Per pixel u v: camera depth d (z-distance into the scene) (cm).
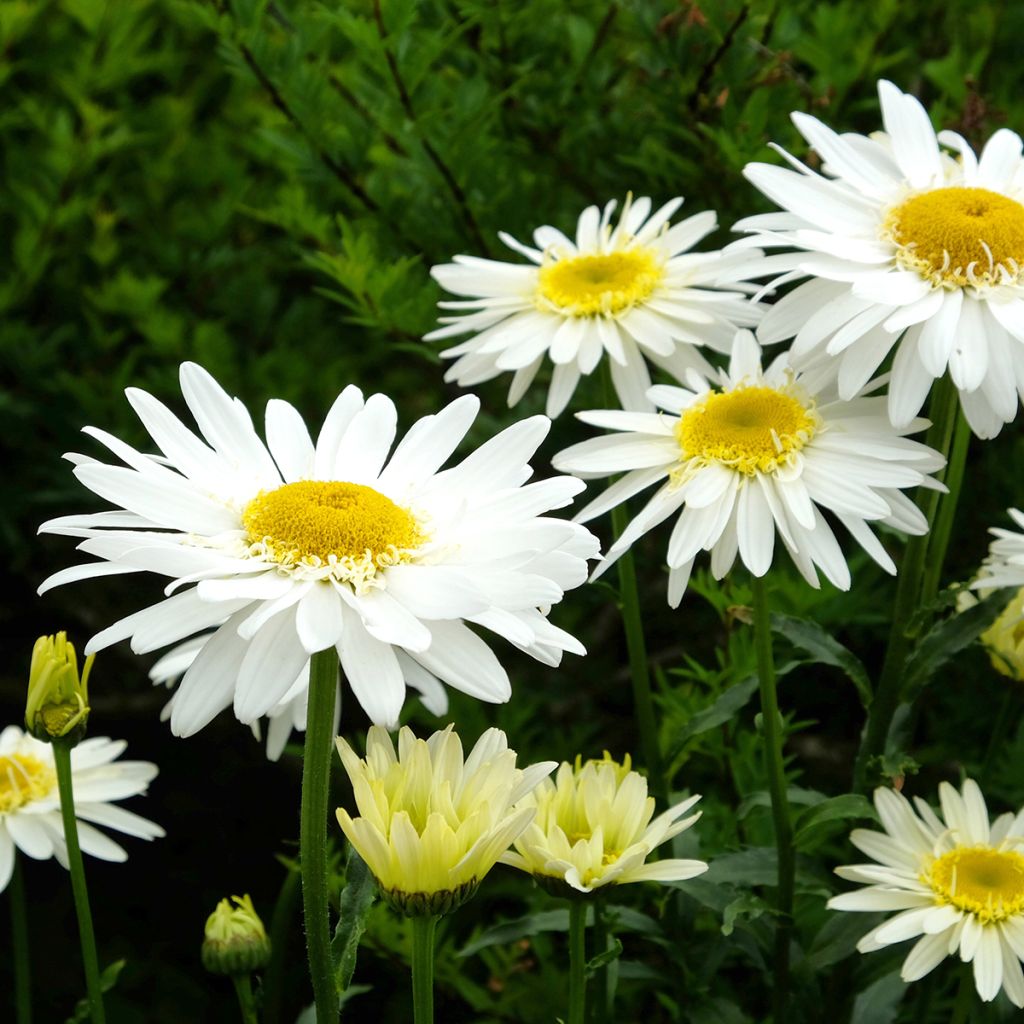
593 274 97
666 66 107
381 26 104
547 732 116
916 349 90
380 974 111
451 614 82
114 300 116
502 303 98
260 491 85
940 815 98
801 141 107
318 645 82
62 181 117
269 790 117
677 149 109
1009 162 94
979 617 93
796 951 96
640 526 91
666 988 104
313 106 107
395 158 110
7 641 123
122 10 117
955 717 108
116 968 92
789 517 90
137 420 117
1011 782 105
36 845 96
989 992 89
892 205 92
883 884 92
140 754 118
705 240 109
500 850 83
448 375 98
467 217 108
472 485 86
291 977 107
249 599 83
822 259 90
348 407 89
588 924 94
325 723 83
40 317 126
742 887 96
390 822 83
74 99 117
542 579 83
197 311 124
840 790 112
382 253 110
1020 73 115
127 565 82
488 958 104
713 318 96
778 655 104
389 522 84
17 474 119
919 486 92
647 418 93
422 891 82
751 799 95
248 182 121
